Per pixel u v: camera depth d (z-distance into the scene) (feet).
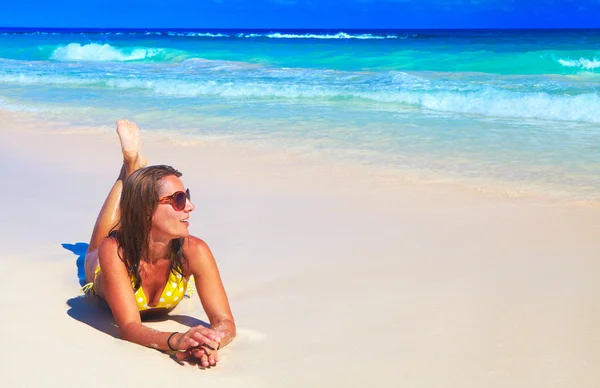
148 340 9.27
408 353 9.37
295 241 15.99
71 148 29.63
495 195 21.04
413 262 14.29
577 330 10.25
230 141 31.22
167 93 51.85
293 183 22.88
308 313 11.19
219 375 8.51
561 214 18.66
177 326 10.55
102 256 9.96
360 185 22.53
